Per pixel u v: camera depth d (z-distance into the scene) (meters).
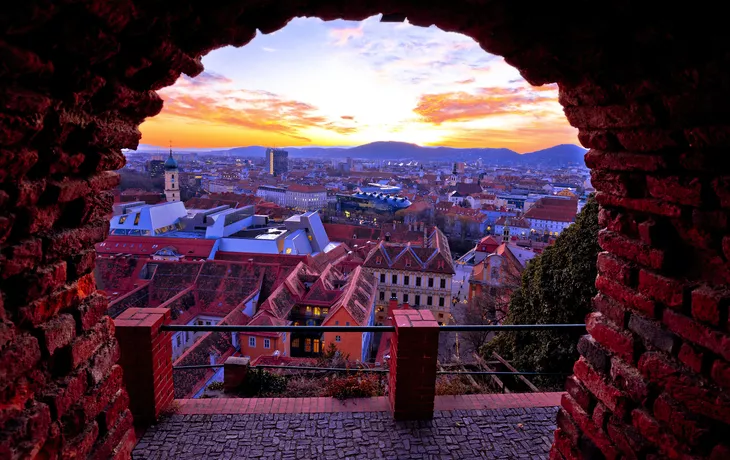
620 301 2.61
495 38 2.49
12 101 1.60
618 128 2.51
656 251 2.29
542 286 9.91
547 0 2.16
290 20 2.49
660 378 2.26
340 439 4.25
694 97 1.96
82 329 2.29
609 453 2.60
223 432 4.29
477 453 4.13
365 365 9.01
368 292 30.11
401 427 4.44
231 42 2.57
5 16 1.52
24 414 1.86
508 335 10.84
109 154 2.41
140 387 4.29
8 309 1.82
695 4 1.82
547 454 4.14
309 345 28.25
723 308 1.93
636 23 2.06
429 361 4.43
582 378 2.89
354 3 2.31
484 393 5.52
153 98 2.59
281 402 4.80
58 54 1.81
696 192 2.05
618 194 2.61
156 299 34.25
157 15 2.01
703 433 2.03
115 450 2.59
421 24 2.54
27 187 1.82
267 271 34.59
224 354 22.83
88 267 2.37
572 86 2.60
